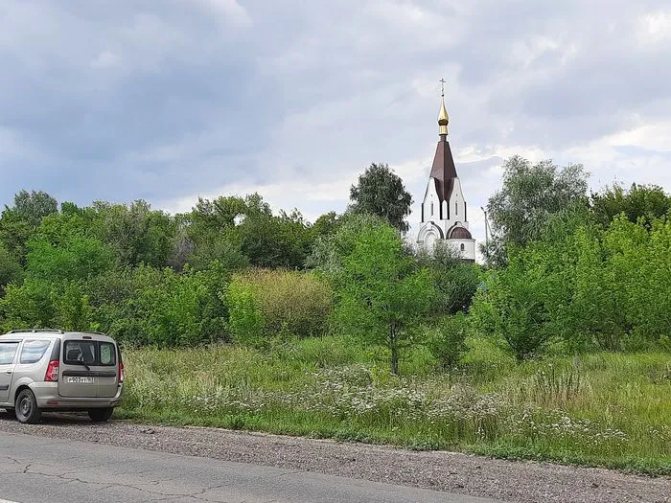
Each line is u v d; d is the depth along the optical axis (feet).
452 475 28.66
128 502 22.66
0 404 47.50
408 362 74.18
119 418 49.26
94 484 25.50
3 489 24.49
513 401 43.39
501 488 26.20
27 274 131.03
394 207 263.49
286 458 31.96
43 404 45.57
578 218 133.90
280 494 24.26
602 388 50.31
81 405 46.44
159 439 37.81
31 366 46.60
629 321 82.43
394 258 69.10
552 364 62.95
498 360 73.20
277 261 249.34
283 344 90.79
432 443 36.88
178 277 106.22
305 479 27.12
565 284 76.02
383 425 41.73
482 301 75.92
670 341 79.30
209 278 103.35
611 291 80.43
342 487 25.75
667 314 79.41
